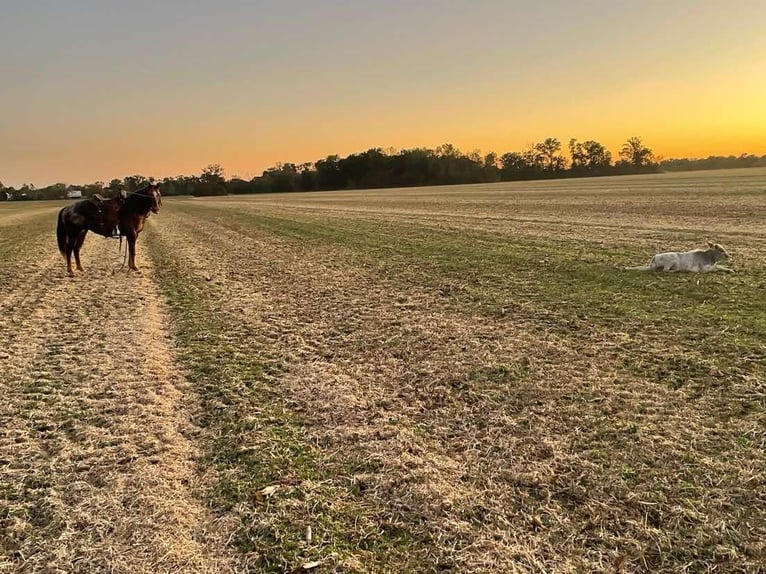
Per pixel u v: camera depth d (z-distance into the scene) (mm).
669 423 5062
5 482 4531
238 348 8156
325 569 3426
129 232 15969
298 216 39094
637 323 8266
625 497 4012
